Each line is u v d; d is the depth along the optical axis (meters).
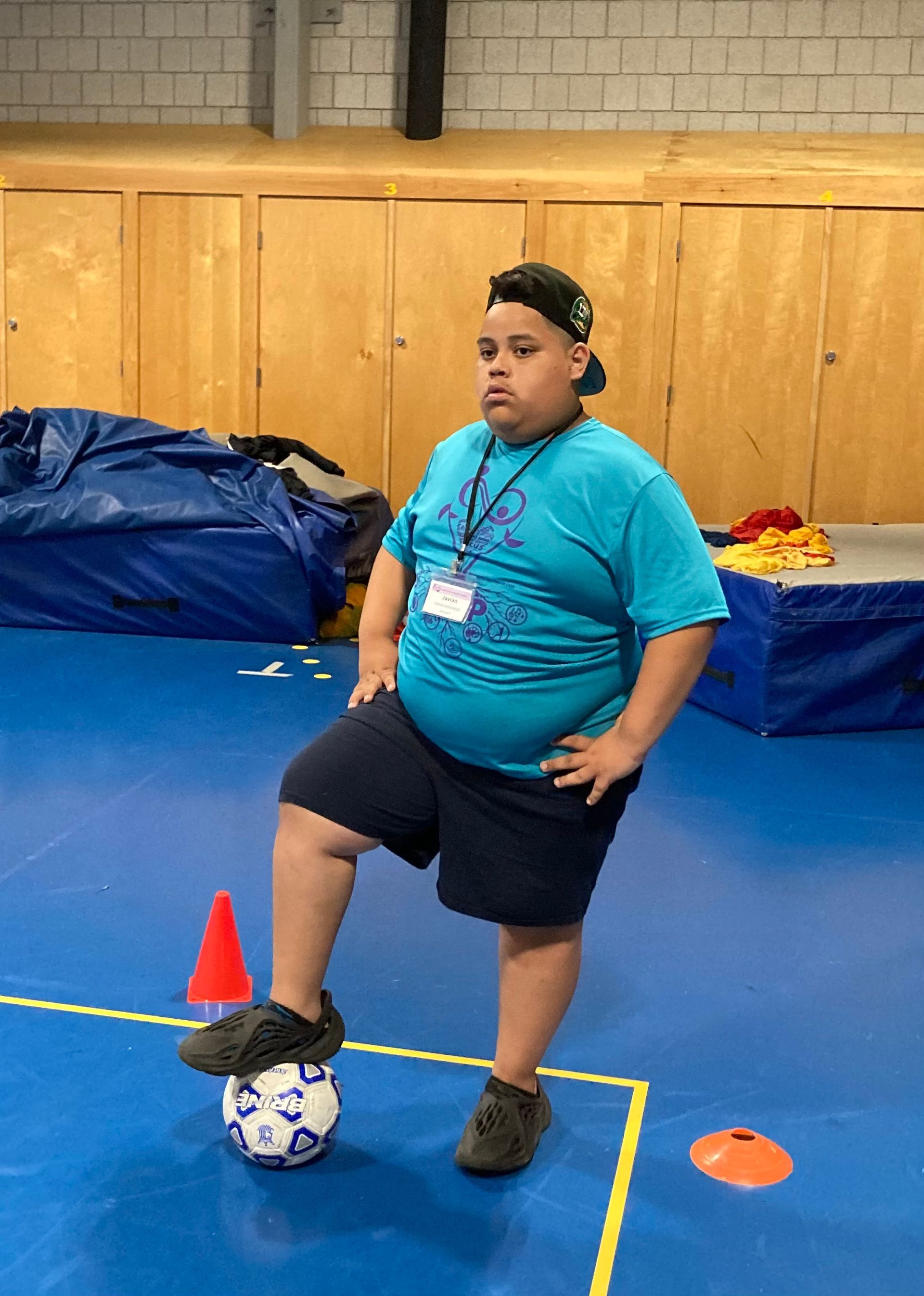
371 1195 2.17
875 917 3.47
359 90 9.15
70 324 8.89
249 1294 1.92
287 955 2.15
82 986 2.92
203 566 6.92
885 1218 2.16
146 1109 2.41
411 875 3.65
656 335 8.40
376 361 8.69
